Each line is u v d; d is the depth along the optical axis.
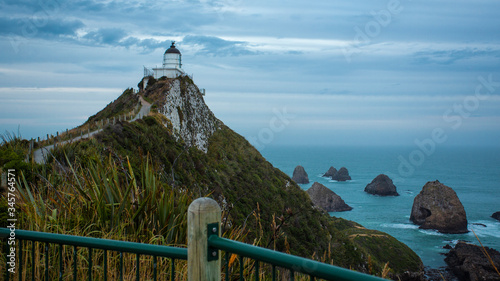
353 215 108.31
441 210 84.12
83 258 3.99
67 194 5.46
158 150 24.25
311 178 196.25
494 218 96.56
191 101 61.50
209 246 2.16
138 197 5.09
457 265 51.78
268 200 37.97
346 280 1.64
